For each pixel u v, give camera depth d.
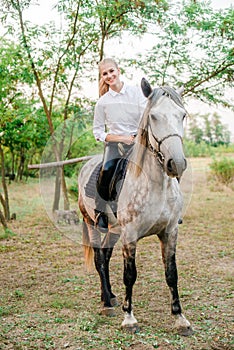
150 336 3.75
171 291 3.96
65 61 8.34
